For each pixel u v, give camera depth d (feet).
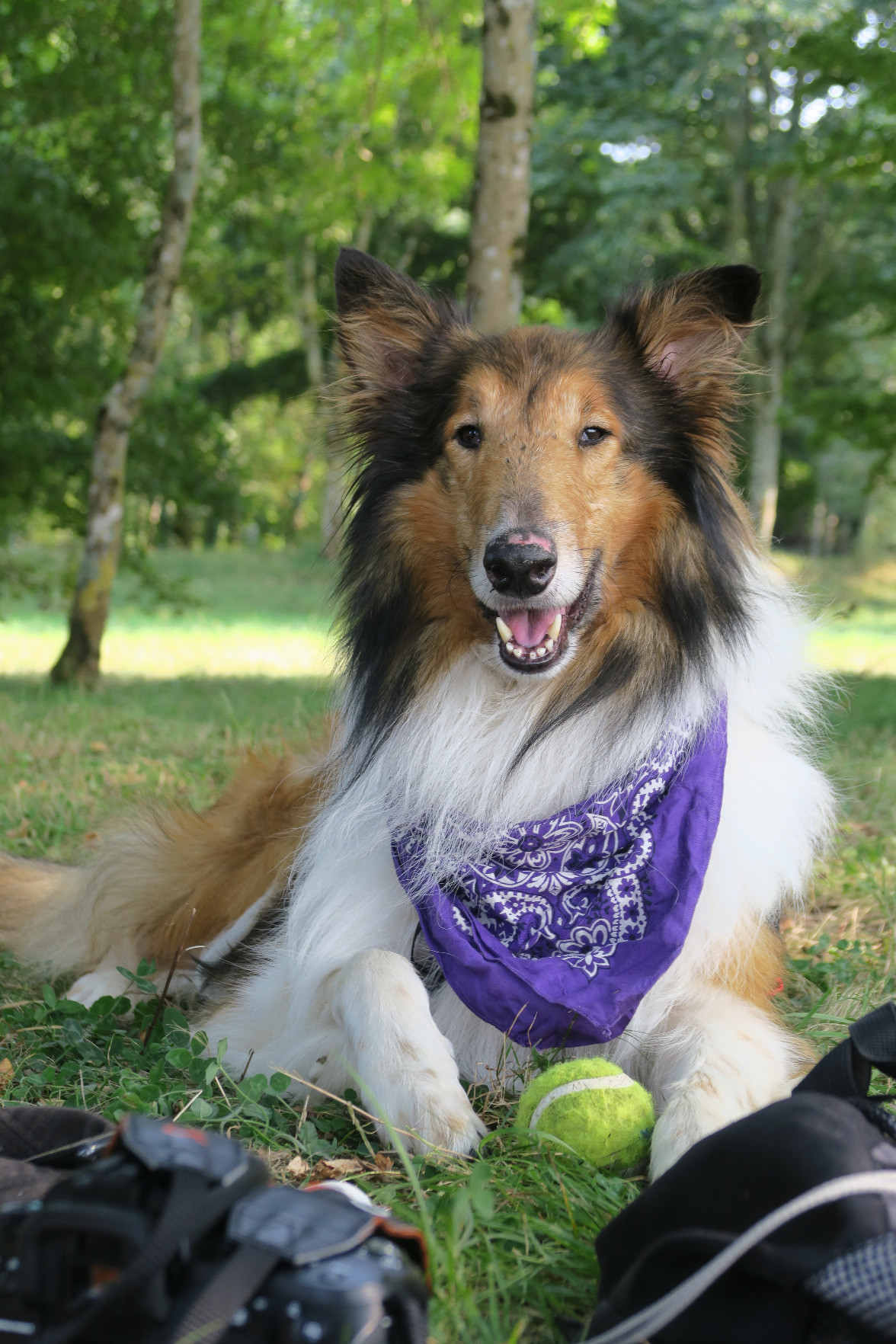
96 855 14.96
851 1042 7.07
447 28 40.70
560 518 10.28
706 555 11.19
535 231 96.84
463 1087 10.12
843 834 19.54
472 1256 7.11
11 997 12.98
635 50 80.64
